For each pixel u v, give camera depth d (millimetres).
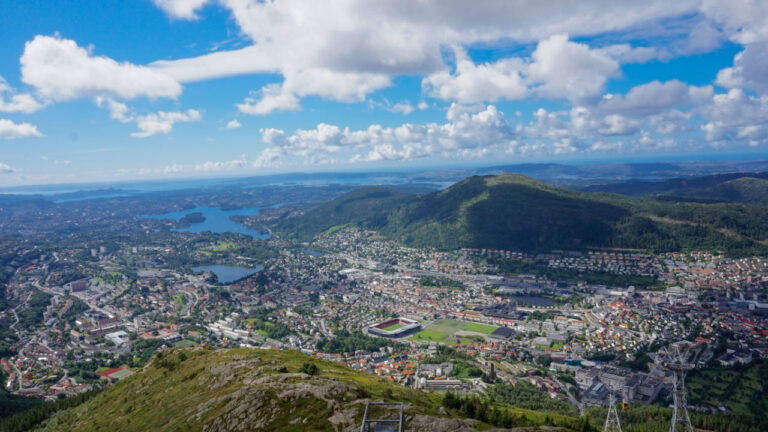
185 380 168625
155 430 128500
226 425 109375
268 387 119750
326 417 100000
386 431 90438
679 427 170625
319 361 193500
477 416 127375
